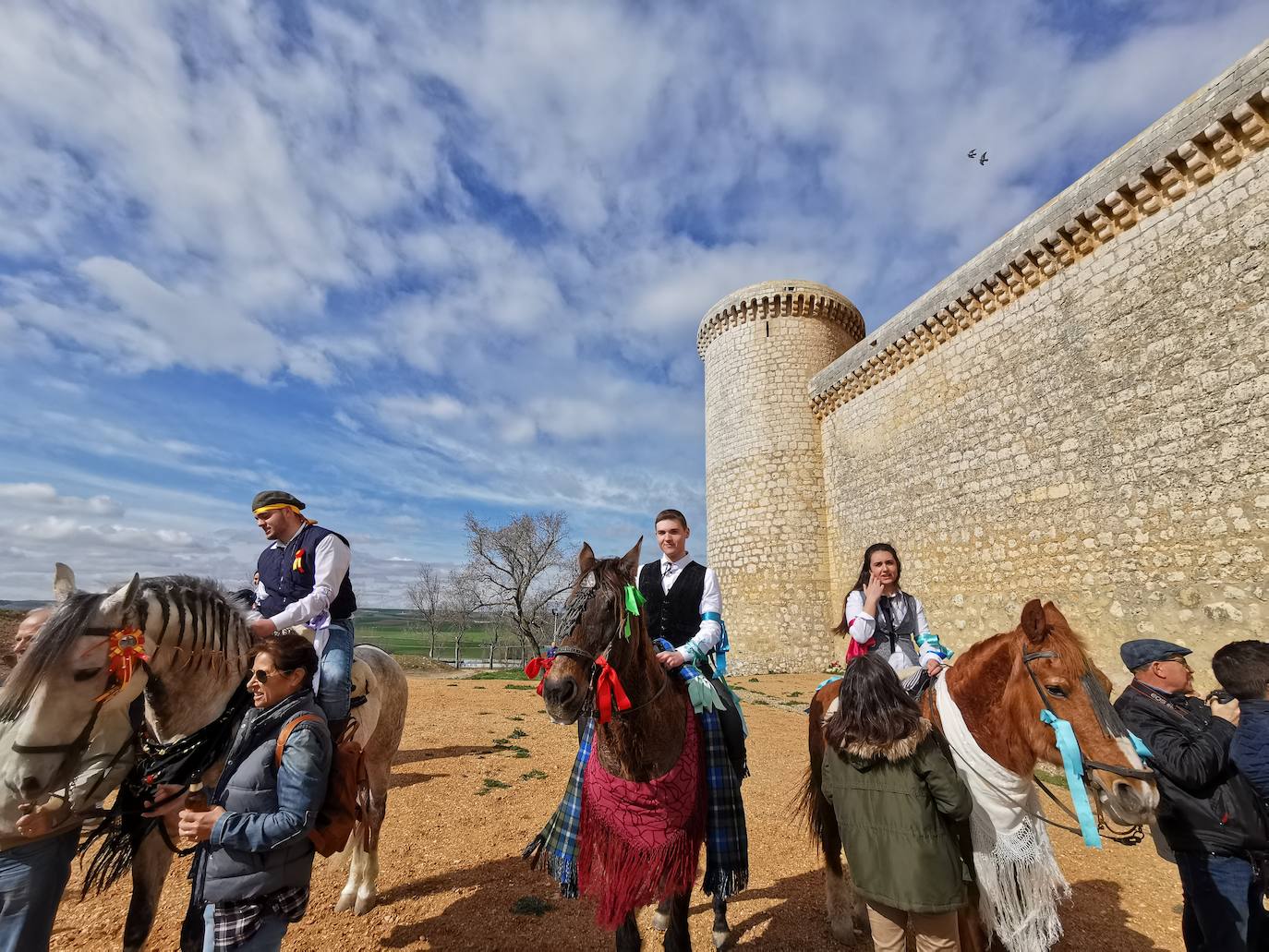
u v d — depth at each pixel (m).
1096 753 2.51
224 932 2.18
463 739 9.55
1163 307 10.54
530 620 35.53
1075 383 12.30
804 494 22.31
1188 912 3.16
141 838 2.71
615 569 2.82
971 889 2.78
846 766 2.72
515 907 4.08
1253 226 9.19
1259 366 9.03
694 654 3.16
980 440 14.92
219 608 3.01
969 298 15.06
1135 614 10.73
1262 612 8.78
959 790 2.51
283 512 3.94
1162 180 10.47
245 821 2.16
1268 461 8.83
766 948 3.67
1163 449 10.41
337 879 4.49
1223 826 2.80
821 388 22.11
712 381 25.64
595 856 2.77
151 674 2.74
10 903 2.28
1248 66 9.04
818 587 21.66
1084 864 4.98
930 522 16.64
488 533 35.75
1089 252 12.14
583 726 3.34
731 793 3.06
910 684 3.54
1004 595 13.97
